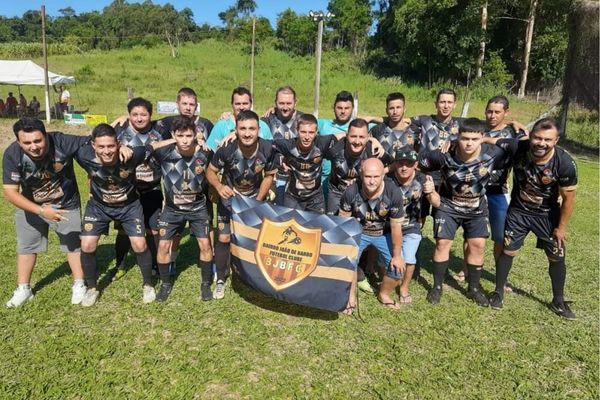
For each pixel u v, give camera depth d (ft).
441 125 17.54
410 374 11.85
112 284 16.02
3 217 22.65
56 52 177.37
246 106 16.70
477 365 12.33
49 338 12.59
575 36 59.16
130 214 14.42
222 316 14.12
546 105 99.04
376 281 17.31
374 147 15.35
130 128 15.61
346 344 13.01
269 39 209.46
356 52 180.96
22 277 14.25
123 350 12.22
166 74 127.44
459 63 121.60
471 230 15.38
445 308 15.31
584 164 47.50
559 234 14.48
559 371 12.28
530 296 16.46
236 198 14.47
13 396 10.43
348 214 14.76
